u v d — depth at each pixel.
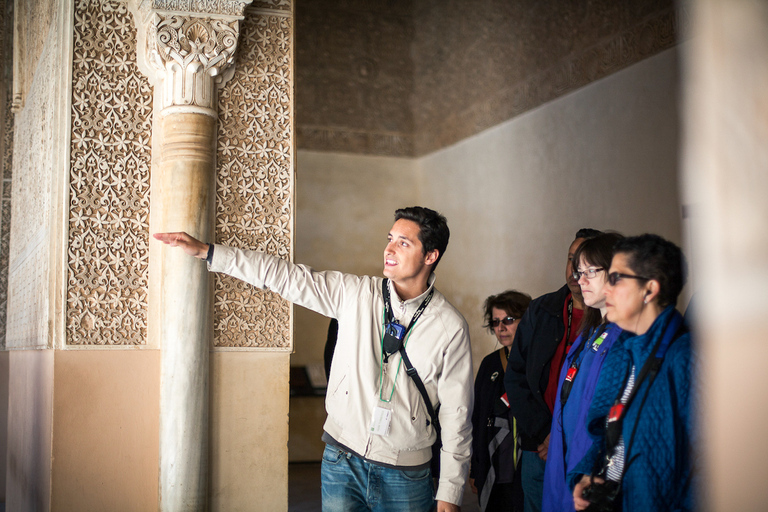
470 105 8.14
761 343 0.48
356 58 9.00
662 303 2.14
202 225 2.97
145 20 3.01
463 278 8.27
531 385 3.13
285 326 3.12
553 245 6.64
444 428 2.62
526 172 7.07
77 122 2.98
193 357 2.91
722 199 0.51
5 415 5.89
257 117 3.16
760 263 0.49
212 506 2.98
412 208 2.74
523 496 3.30
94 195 2.99
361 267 8.73
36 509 3.48
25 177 4.77
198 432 2.90
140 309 3.02
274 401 3.09
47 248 3.32
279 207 3.15
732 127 0.51
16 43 5.43
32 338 3.83
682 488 1.89
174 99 2.97
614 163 5.82
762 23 0.51
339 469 2.57
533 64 7.01
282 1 3.24
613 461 2.09
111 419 2.93
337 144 8.80
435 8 8.88
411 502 2.56
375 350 2.63
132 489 2.93
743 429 0.49
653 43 5.40
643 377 2.04
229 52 3.02
